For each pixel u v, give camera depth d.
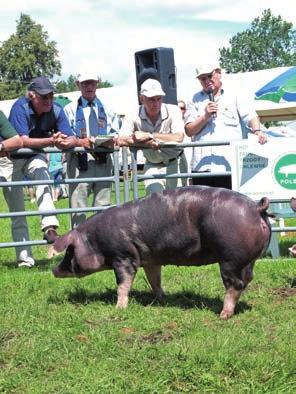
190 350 4.16
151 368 4.01
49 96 7.02
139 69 9.48
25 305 5.38
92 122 7.67
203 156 7.39
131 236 5.20
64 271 5.48
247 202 4.91
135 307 5.24
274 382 3.79
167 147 7.11
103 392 3.72
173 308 5.20
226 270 4.91
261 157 7.07
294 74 15.78
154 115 7.04
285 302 5.36
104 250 5.30
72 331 4.66
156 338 4.54
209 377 3.82
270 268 6.49
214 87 7.27
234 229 4.82
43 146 7.05
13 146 6.93
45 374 4.03
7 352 4.32
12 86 64.75
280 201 7.09
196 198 4.99
